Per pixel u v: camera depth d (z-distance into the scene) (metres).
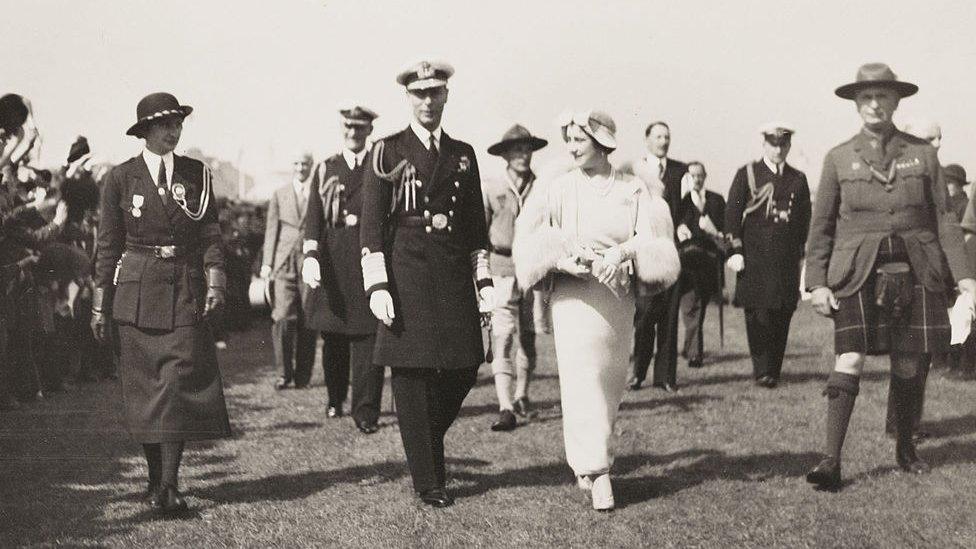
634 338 9.87
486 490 6.05
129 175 5.80
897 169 6.04
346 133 8.31
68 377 10.53
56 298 9.95
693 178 11.48
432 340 5.76
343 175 8.23
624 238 5.77
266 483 6.29
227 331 15.23
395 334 5.78
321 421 8.41
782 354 10.07
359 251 8.09
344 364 8.60
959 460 6.67
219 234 6.00
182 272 5.77
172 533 5.24
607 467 5.61
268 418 8.56
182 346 5.68
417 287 5.82
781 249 10.08
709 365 11.70
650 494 5.93
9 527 5.36
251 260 17.30
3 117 8.51
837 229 6.24
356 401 7.94
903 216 6.01
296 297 10.32
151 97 5.87
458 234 5.98
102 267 5.76
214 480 6.39
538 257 5.70
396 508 5.69
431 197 5.90
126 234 5.80
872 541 5.04
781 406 8.77
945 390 9.51
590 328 5.68
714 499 5.78
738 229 10.20
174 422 5.60
